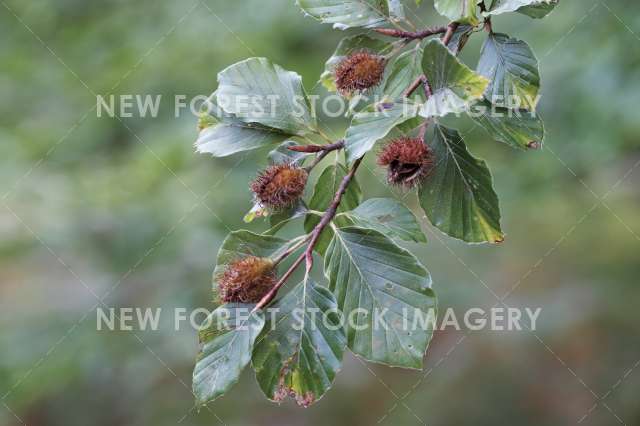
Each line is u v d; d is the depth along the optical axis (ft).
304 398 5.81
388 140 6.61
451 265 17.11
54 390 15.57
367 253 5.82
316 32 19.44
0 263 16.11
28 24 21.39
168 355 15.34
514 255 17.13
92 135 18.62
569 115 15.12
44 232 15.46
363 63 6.83
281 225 6.48
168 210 15.55
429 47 5.47
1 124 19.27
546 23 15.76
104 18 21.47
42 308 15.90
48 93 19.94
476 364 17.04
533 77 6.46
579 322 16.76
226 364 5.60
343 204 6.97
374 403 17.07
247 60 6.56
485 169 6.36
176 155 16.56
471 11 6.19
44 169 17.56
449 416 16.51
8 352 15.67
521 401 16.34
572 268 17.25
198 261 15.40
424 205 6.56
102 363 15.51
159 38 20.15
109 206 15.74
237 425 16.37
